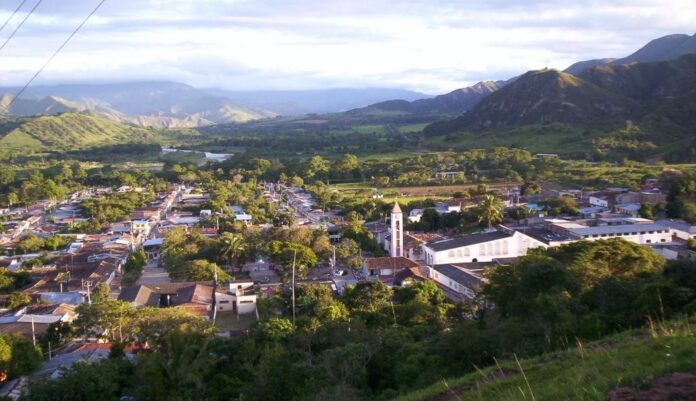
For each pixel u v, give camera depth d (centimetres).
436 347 3619
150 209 14675
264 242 9350
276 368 3541
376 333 4100
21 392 3719
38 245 10388
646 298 3494
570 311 3509
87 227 12200
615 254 5112
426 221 11275
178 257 8781
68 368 3969
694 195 11362
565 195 13025
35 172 19738
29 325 5716
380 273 8156
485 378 2473
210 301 7038
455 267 7812
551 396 1898
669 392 1655
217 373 3847
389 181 17012
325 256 9075
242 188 17162
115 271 8788
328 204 14162
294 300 6106
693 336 2155
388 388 3353
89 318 5325
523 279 4256
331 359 3559
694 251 7919
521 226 10344
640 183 14000
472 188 14975
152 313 5159
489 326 3688
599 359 2195
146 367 3553
